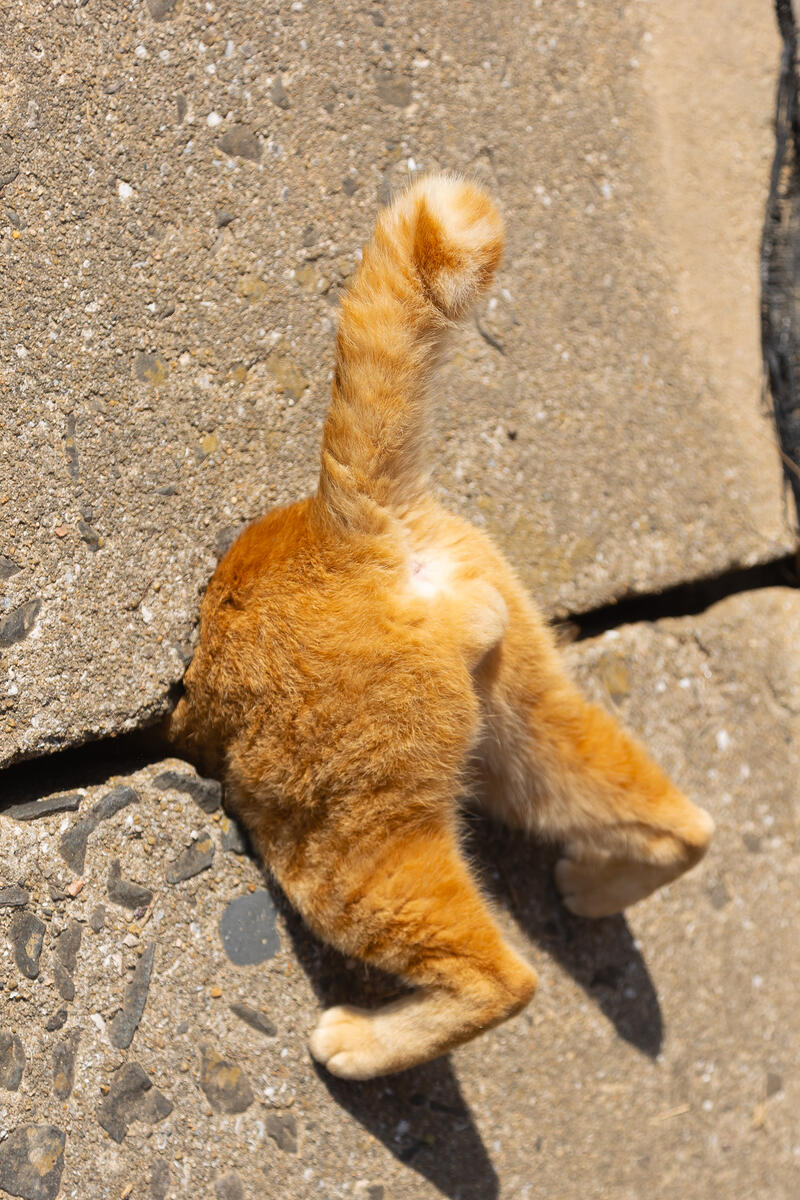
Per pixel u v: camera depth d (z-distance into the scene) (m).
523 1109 1.36
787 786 1.49
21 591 1.25
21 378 1.26
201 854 1.28
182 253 1.31
